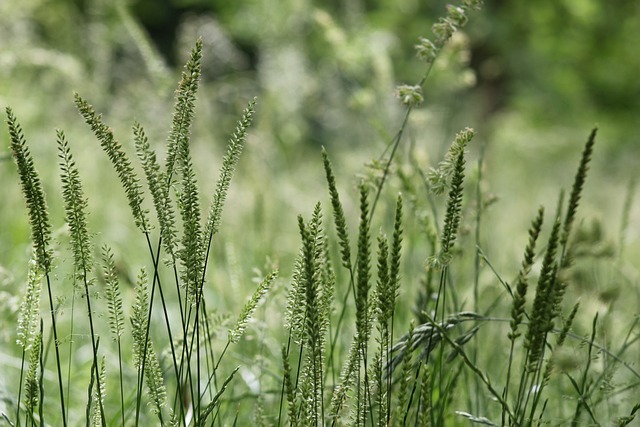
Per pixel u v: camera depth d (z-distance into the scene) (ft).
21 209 24.82
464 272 19.01
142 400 14.23
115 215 29.12
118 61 46.39
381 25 54.70
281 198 30.07
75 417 15.24
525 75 62.90
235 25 47.67
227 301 17.98
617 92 62.18
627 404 15.28
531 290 17.57
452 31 12.13
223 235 19.13
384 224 19.35
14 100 30.91
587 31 60.29
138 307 9.78
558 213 11.12
